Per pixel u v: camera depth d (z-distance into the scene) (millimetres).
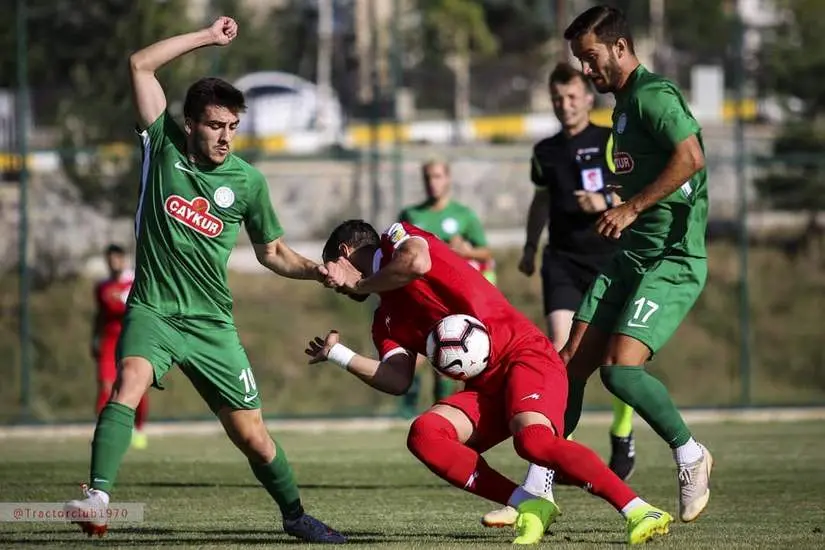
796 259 64000
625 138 18797
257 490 26297
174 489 26500
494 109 89250
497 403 17594
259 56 60938
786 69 71938
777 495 25016
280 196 61500
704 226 19250
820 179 65000
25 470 30516
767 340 58750
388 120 78625
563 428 17859
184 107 17422
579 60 19047
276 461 18281
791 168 65312
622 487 16828
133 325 17406
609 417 46906
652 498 24562
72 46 53812
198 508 23297
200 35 18094
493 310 17688
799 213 66000
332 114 78062
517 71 90250
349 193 61500
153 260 17578
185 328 17625
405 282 17281
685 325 59312
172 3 55000
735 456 32875
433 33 103750
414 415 47312
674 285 18844
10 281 54656
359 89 80125
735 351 57625
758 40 73000
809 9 73000
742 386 48812
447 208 36031
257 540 18688
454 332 17250
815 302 61219
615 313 19641
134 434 38000
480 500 24594
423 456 17172
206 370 17750
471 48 105062
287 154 58969
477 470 17172
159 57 17828
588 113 27141
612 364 18469
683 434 18328
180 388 51281
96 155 51781
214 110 17109
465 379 17500
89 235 54562
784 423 44312
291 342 55500
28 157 51156
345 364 17656
